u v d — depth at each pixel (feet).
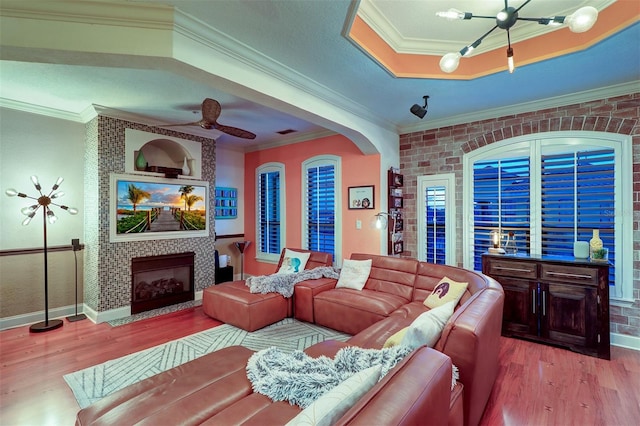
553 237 11.29
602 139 10.44
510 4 7.08
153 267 14.12
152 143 15.44
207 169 16.35
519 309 10.73
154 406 4.98
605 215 10.41
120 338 10.96
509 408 6.98
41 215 12.61
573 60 8.36
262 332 11.49
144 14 6.17
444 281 10.12
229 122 14.66
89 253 13.17
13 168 11.95
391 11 7.50
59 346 10.32
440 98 11.26
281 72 8.71
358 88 10.28
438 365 3.80
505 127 12.30
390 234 14.32
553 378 8.25
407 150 14.97
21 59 6.23
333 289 12.69
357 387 3.65
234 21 6.61
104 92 10.86
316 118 10.62
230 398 5.24
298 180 17.46
